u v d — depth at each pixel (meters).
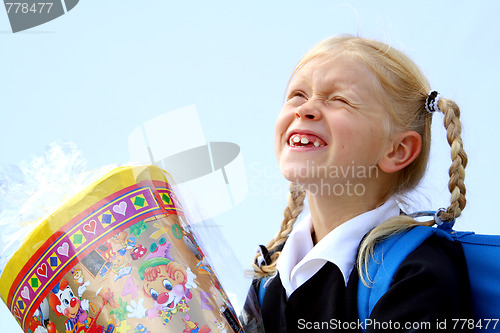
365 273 1.11
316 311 1.14
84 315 0.98
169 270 1.00
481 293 1.12
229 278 1.15
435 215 1.22
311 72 1.18
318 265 1.17
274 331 1.18
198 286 1.01
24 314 1.03
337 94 1.15
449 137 1.24
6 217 1.08
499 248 1.14
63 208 1.01
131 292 0.98
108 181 1.03
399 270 1.07
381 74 1.18
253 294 1.22
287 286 1.18
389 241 1.12
